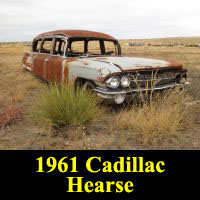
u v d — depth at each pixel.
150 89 5.11
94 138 4.21
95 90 5.02
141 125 4.39
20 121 5.04
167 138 4.19
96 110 4.89
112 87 4.80
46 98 4.82
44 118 4.61
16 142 4.07
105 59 5.75
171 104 5.08
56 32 7.12
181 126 4.64
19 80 9.08
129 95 4.99
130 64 5.12
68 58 6.27
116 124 4.69
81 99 4.74
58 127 4.55
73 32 6.72
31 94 7.31
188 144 4.03
